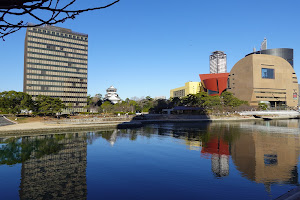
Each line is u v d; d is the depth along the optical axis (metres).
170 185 22.00
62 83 153.25
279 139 51.25
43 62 146.12
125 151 38.09
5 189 21.42
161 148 40.59
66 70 155.38
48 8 3.84
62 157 33.84
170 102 157.88
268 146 42.22
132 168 27.83
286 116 150.38
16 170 27.31
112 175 25.25
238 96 194.38
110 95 181.38
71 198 19.33
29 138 52.97
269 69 188.25
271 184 21.95
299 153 35.94
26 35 151.88
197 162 30.52
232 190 20.55
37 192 20.75
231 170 26.69
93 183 22.88
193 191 20.47
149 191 20.59
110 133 62.72
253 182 22.55
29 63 141.12
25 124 72.94
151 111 151.50
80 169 27.58
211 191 20.38
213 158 32.75
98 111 139.25
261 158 32.56
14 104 86.19
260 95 183.75
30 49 141.62
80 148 40.75
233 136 56.56
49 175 25.42
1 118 80.62
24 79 155.12
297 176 24.30
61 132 64.25
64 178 24.38
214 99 136.12
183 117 117.12
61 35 153.88
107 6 4.07
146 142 47.19
